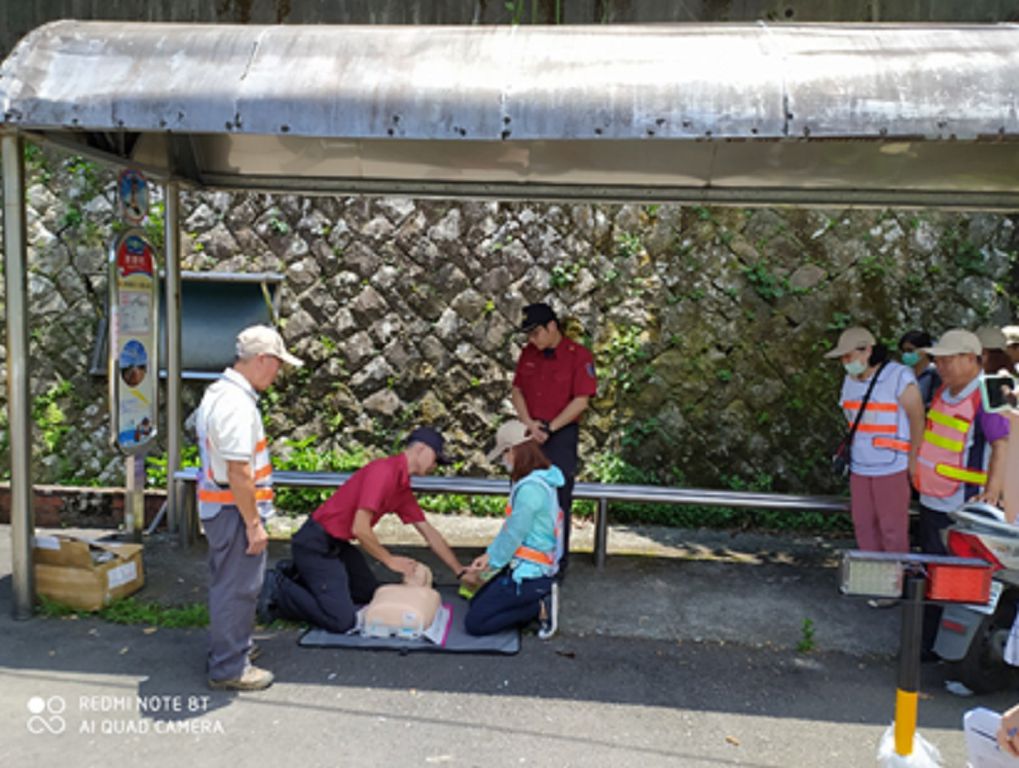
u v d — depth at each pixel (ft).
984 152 16.61
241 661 11.53
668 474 21.47
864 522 15.56
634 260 21.57
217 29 13.57
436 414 21.84
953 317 21.03
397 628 13.15
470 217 21.74
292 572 14.25
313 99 12.33
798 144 16.57
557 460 16.48
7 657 12.41
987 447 13.82
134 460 17.08
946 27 13.39
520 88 12.17
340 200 21.94
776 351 21.31
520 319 21.66
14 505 13.65
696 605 15.39
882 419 15.12
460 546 18.61
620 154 17.30
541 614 13.51
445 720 10.84
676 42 12.92
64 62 12.93
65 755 9.82
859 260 21.15
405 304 21.88
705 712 11.31
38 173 22.31
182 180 17.97
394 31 13.50
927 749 8.24
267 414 22.08
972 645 11.75
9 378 13.46
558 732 10.64
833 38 12.91
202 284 22.04
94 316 22.11
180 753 9.90
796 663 13.00
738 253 21.40
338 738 10.33
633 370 21.62
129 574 14.93
